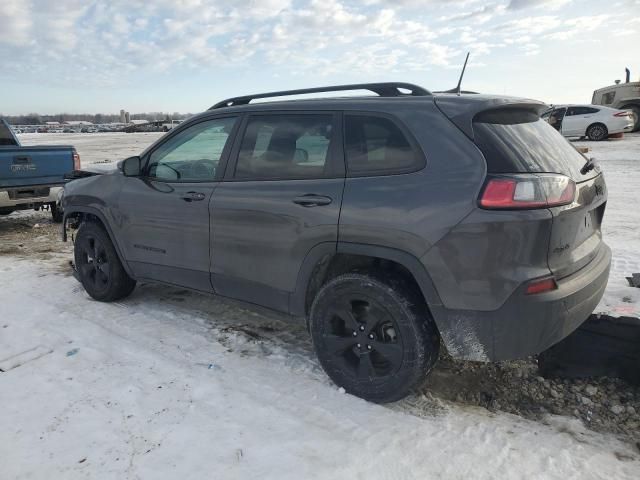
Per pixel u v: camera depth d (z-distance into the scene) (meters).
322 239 3.05
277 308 3.44
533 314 2.53
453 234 2.60
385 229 2.79
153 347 3.80
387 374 2.97
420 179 2.74
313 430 2.78
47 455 2.61
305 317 3.34
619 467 2.50
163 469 2.50
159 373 3.40
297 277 3.24
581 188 2.80
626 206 8.52
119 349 3.76
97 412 2.96
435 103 2.86
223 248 3.61
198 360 3.60
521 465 2.51
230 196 3.52
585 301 2.74
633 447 2.67
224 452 2.61
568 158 2.93
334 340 3.14
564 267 2.68
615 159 14.04
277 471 2.47
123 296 4.77
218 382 3.28
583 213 2.81
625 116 18.91
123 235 4.35
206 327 4.19
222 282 3.70
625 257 5.71
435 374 3.41
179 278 4.02
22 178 7.82
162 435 2.75
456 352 2.75
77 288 5.20
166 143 4.11
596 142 18.78
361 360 3.06
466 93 3.22
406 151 2.84
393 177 2.84
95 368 3.48
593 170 3.10
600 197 3.08
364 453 2.60
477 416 2.95
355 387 3.09
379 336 3.00
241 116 3.63
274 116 3.45
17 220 9.34
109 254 4.57
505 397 3.16
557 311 2.56
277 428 2.80
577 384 3.25
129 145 28.61
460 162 2.66
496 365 3.50
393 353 2.91
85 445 2.68
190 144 3.92
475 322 2.63
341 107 3.14
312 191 3.10
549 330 2.58
